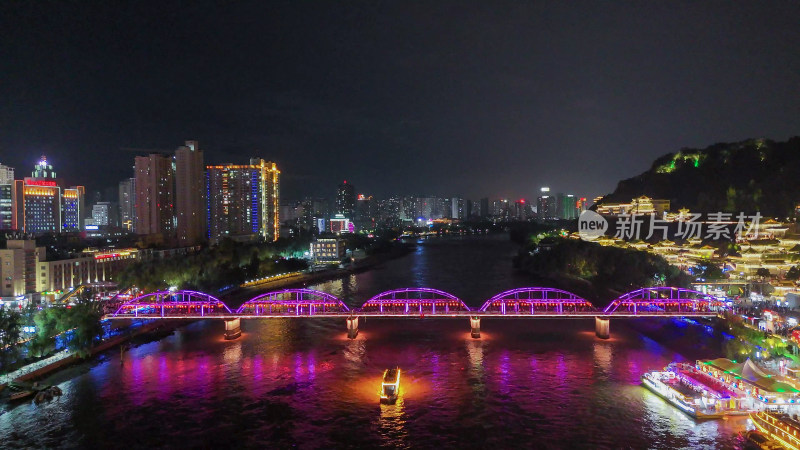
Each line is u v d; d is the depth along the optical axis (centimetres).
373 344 16912
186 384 13350
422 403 12019
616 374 13750
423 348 16400
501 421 11050
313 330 18912
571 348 16225
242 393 12725
